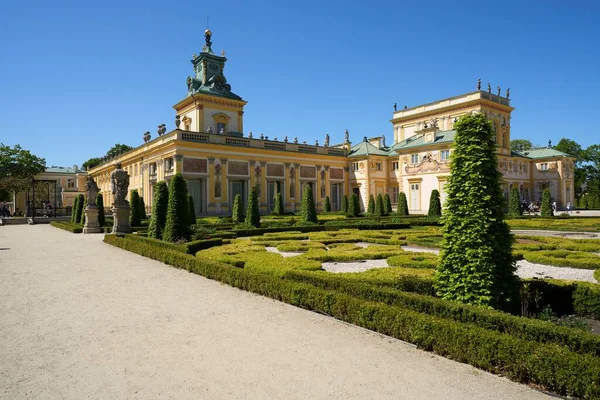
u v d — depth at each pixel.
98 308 9.26
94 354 6.55
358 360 6.25
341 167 58.69
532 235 23.50
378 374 5.74
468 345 6.01
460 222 8.29
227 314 8.76
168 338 7.28
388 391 5.23
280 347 6.82
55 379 5.66
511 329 6.28
